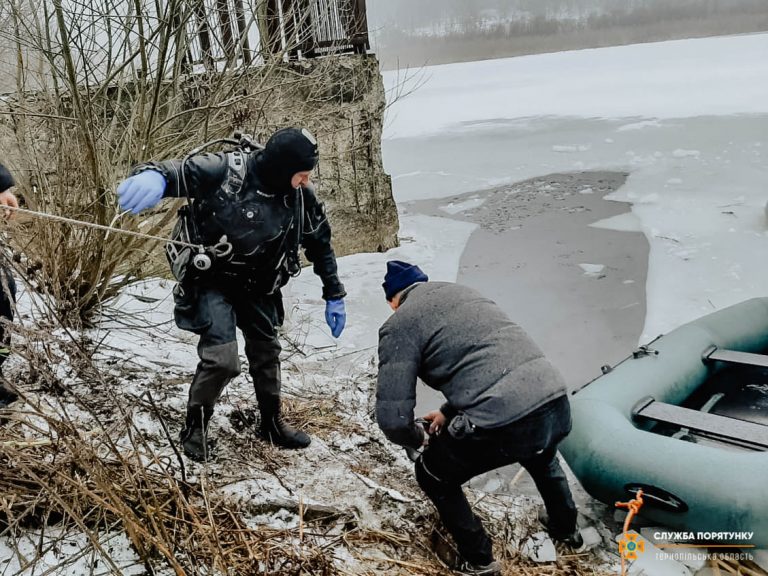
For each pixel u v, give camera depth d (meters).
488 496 3.10
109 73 4.07
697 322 3.83
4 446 2.19
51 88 4.26
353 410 3.81
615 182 10.20
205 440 2.76
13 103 4.23
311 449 3.10
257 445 3.04
